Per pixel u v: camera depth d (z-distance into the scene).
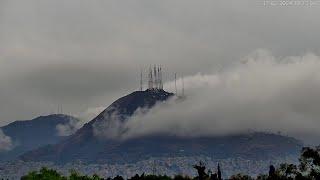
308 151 177.88
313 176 178.25
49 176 174.12
